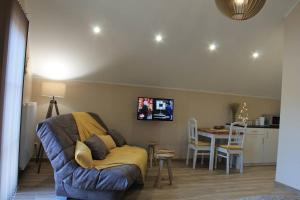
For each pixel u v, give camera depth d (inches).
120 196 128.8
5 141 112.1
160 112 226.7
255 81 251.1
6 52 106.1
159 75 226.1
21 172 166.1
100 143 154.7
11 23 110.0
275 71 241.1
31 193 137.4
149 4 166.9
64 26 174.7
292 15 176.6
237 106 257.8
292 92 173.3
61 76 210.2
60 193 128.6
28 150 169.6
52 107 194.4
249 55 218.1
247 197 150.3
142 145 233.9
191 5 170.7
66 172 126.3
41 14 165.5
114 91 226.2
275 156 250.1
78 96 217.2
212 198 145.8
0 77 104.1
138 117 221.8
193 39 195.6
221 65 225.0
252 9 98.0
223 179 187.2
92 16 170.6
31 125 176.2
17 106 131.3
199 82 241.9
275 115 278.1
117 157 153.5
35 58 194.2
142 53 202.1
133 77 223.9
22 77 138.3
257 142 242.5
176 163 229.9
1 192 110.0
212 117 256.4
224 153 216.2
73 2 161.0
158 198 141.7
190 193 152.4
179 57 210.1
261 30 195.6
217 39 198.1
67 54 194.9
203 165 227.3
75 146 141.8
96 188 123.2
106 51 196.5
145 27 181.6
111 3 163.9
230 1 98.2
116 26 178.7
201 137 241.3
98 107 222.4
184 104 246.7
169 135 241.6
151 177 181.6
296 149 168.4
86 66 206.4
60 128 139.6
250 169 223.1
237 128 238.4
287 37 179.3
